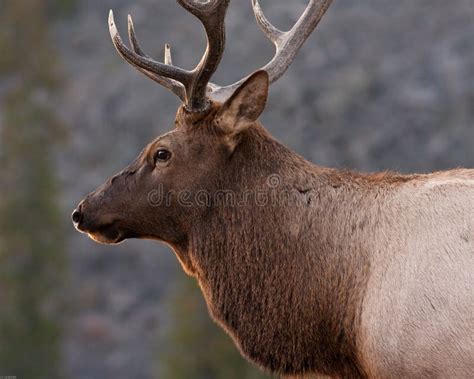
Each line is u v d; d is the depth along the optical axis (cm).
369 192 3095
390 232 3005
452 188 2980
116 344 17362
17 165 15662
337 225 3083
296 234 3117
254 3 3444
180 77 3173
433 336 2836
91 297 18300
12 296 14675
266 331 3138
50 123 16700
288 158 3200
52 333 14688
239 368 11525
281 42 3375
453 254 2875
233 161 3183
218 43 3120
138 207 3231
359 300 3005
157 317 17962
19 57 18550
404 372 2888
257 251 3144
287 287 3108
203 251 3206
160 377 12575
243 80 3353
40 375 14425
